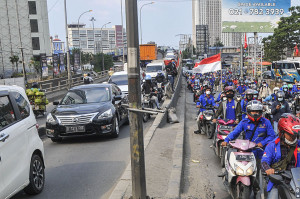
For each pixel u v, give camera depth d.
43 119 15.04
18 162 5.05
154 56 46.12
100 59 71.81
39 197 5.59
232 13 39.88
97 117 9.65
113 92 11.43
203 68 21.50
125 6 4.27
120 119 11.25
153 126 11.19
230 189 5.18
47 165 7.60
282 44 50.09
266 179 4.33
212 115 10.74
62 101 10.77
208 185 6.34
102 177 6.57
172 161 7.24
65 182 6.35
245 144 5.13
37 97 15.57
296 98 14.00
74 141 10.12
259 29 40.19
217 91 31.89
